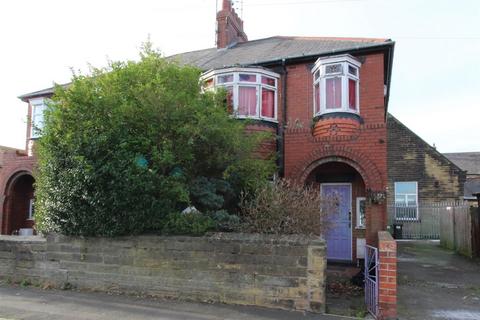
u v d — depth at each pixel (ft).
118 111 27.68
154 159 27.35
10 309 23.24
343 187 42.93
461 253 55.01
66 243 28.86
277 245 23.97
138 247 26.94
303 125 42.78
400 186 84.94
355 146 38.04
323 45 47.16
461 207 55.36
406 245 67.41
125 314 22.35
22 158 59.31
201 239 25.53
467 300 27.96
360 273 32.19
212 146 29.45
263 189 27.63
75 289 28.14
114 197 26.68
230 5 62.64
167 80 29.73
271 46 54.19
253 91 43.37
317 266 23.25
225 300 24.67
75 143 27.89
